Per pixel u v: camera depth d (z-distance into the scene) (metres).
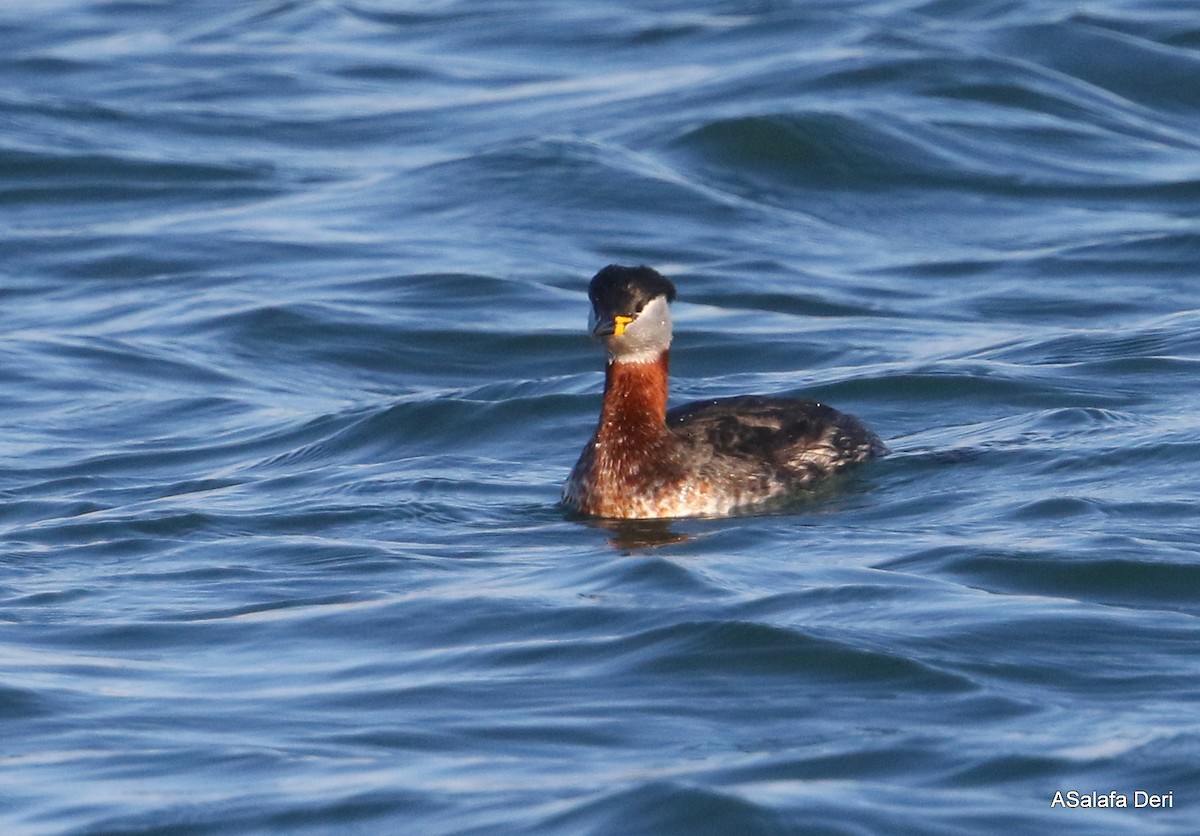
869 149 27.64
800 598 11.84
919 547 13.02
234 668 11.02
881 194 26.67
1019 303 22.16
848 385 18.16
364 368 20.80
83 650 11.45
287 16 37.34
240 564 13.41
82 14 38.28
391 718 10.06
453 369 20.81
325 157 29.31
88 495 16.02
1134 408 16.95
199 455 17.41
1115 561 12.28
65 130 30.16
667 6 36.78
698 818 8.57
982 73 30.50
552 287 23.12
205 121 30.97
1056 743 9.43
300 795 9.05
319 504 15.12
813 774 9.12
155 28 37.00
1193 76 31.23
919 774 9.11
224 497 15.56
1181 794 8.80
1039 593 11.88
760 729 9.76
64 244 25.41
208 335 21.55
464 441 17.34
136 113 31.23
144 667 11.08
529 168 27.36
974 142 28.19
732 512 14.66
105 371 20.27
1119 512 13.64
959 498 14.43
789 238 25.03
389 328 21.72
